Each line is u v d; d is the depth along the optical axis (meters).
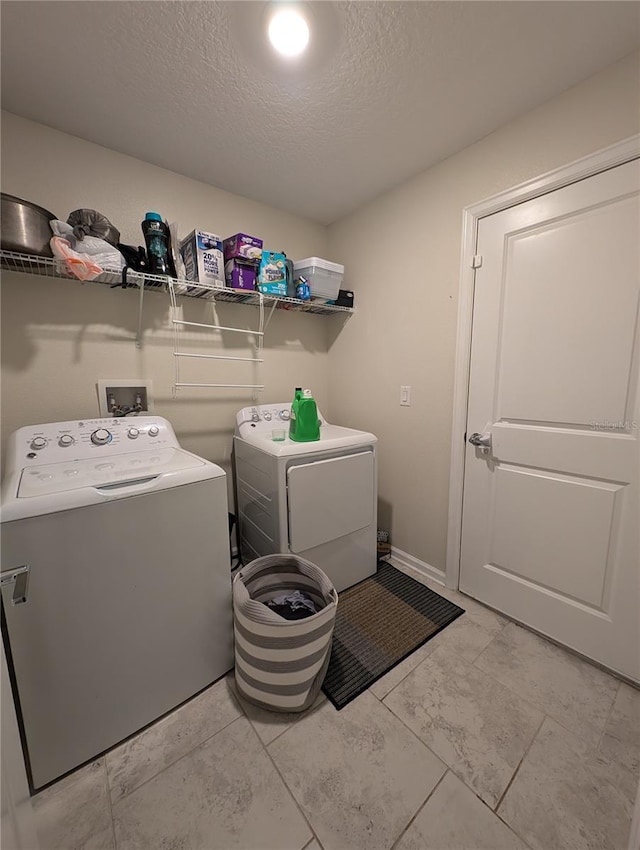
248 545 2.04
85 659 1.03
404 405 2.10
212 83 1.28
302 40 1.11
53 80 1.25
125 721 1.13
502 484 1.68
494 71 1.24
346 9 1.02
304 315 2.45
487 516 1.75
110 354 1.73
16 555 0.91
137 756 1.09
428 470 2.01
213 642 1.32
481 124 1.51
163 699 1.21
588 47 1.15
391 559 2.26
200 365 2.02
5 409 1.50
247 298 1.99
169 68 1.21
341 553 1.88
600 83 1.24
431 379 1.94
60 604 0.98
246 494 2.00
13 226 1.21
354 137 1.58
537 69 1.24
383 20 1.05
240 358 2.17
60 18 1.03
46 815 0.95
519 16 1.05
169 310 1.89
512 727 1.17
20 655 0.93
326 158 1.74
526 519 1.61
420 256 1.92
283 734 1.16
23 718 0.95
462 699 1.28
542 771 1.04
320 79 1.26
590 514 1.41
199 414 2.04
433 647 1.53
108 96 1.33
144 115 1.43
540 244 1.46
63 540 0.97
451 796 0.98
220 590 1.32
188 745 1.12
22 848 0.72
